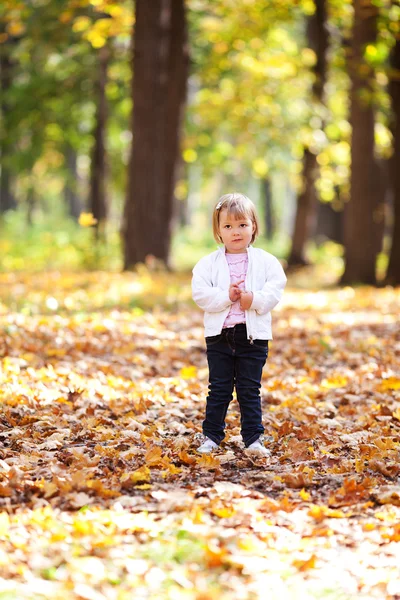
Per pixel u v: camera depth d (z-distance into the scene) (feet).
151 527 13.10
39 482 14.99
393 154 63.46
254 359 18.31
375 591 11.54
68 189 141.08
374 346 34.35
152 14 61.21
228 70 84.79
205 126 99.25
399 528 13.52
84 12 70.13
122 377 26.63
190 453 18.11
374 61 57.31
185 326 38.91
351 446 19.17
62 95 82.74
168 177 70.13
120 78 86.12
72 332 33.68
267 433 20.36
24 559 11.67
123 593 10.89
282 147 92.68
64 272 60.70
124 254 63.87
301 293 58.18
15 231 97.40
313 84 76.38
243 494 15.06
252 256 18.53
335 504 14.80
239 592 11.10
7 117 87.61
